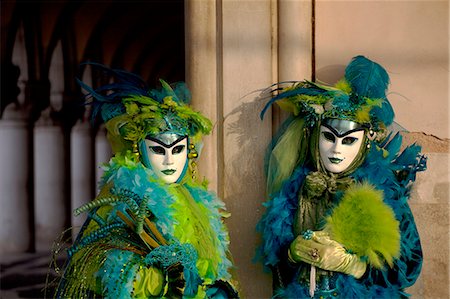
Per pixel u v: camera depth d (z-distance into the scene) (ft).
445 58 12.28
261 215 12.11
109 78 51.75
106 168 10.44
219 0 12.19
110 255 9.70
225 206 12.18
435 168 12.28
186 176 11.00
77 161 54.19
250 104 12.15
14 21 39.93
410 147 11.32
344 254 10.41
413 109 12.32
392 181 11.03
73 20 47.14
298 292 10.76
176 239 10.00
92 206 9.68
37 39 41.73
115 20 53.16
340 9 12.30
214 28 12.25
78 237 10.47
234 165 12.17
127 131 10.52
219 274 10.62
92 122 11.28
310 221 10.87
